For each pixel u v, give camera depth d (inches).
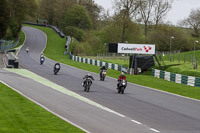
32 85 2354.8
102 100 1835.6
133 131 1114.1
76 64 5123.0
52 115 1310.3
